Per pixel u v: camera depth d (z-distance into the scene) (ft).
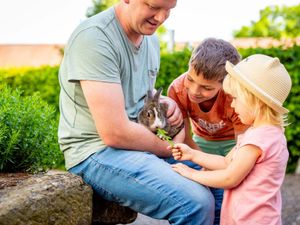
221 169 8.70
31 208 7.61
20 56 44.57
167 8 8.37
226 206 8.49
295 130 21.03
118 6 8.87
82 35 8.43
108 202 9.19
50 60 42.75
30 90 26.04
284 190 18.56
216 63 9.11
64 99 9.02
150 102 9.07
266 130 8.33
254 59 8.78
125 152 8.54
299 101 20.88
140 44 9.11
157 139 8.82
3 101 9.66
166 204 8.18
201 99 9.53
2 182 8.26
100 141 8.70
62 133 8.98
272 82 8.49
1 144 8.97
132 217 9.64
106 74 8.30
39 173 9.13
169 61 22.76
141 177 8.27
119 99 8.35
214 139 10.62
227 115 9.93
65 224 8.08
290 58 21.02
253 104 8.42
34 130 9.37
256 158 8.21
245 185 8.29
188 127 10.34
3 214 7.33
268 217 8.21
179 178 8.24
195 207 8.04
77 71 8.33
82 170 8.72
